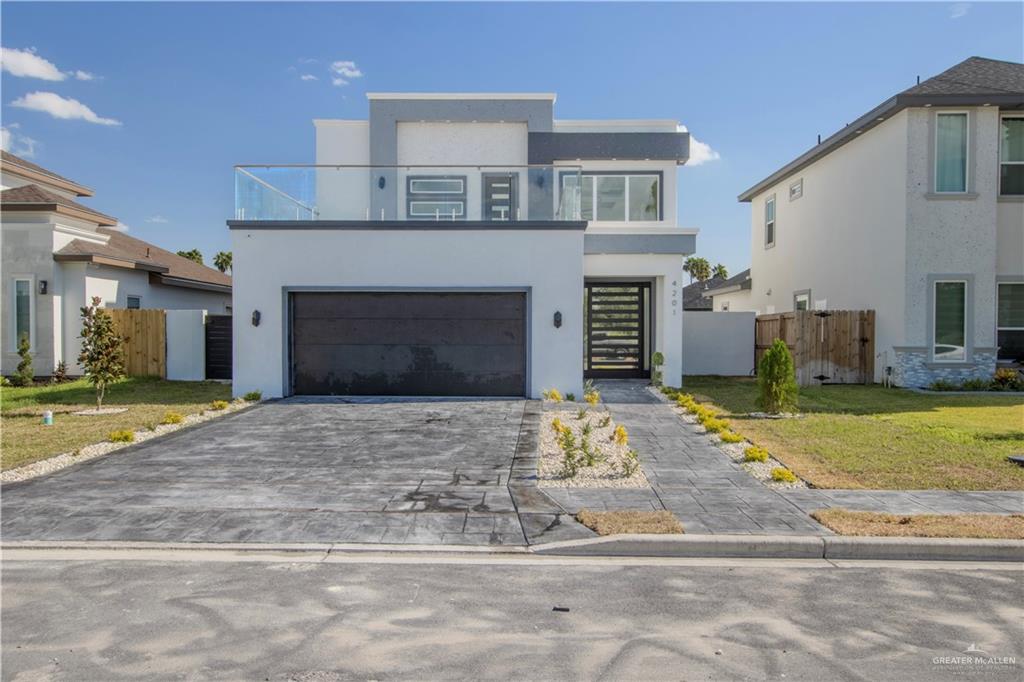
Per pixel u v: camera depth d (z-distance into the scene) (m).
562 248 13.50
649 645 4.13
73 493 7.29
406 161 17.61
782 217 23.58
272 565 5.48
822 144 19.44
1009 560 5.63
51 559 5.59
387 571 5.36
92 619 4.48
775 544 5.75
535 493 7.33
